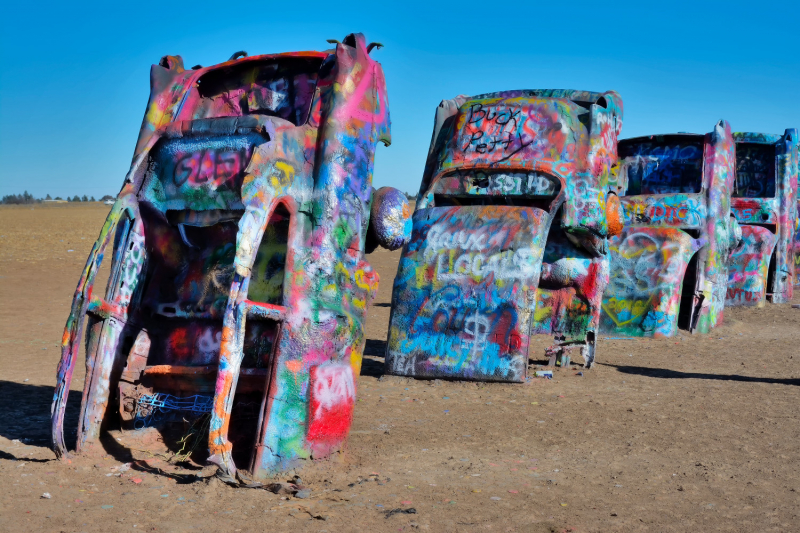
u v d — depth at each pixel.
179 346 5.70
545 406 7.36
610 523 4.21
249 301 4.62
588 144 9.16
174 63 6.07
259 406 5.29
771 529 4.16
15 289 17.70
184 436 5.37
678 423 6.71
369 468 5.21
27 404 6.85
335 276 5.20
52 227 44.53
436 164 9.92
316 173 5.22
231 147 5.25
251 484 4.52
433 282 8.87
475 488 4.80
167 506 4.20
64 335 4.99
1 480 4.58
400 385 8.38
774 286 17.48
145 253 5.66
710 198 12.96
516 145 9.24
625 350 11.09
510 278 8.56
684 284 13.88
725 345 11.59
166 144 5.55
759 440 6.16
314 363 5.02
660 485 4.97
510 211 8.91
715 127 13.32
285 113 5.89
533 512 4.36
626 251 12.80
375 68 5.65
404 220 5.79
